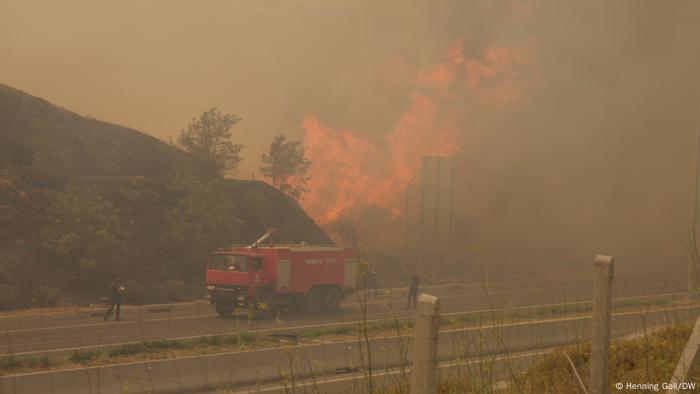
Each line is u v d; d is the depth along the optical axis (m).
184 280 44.25
